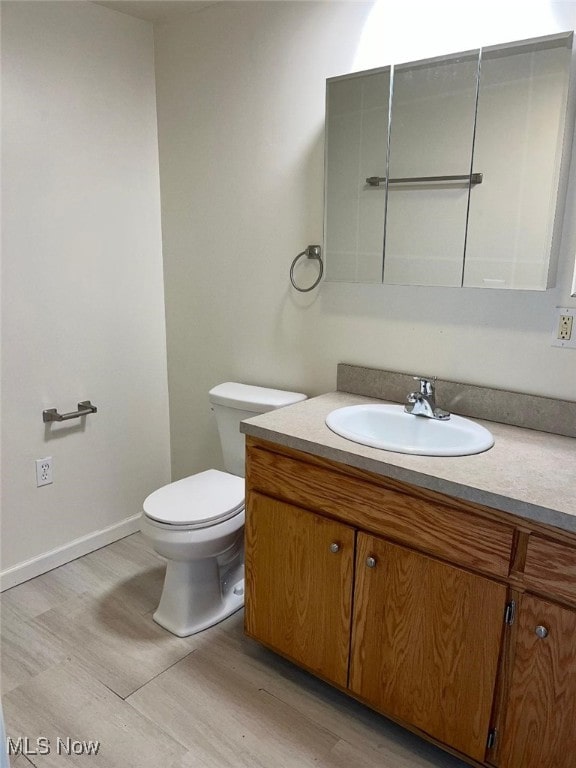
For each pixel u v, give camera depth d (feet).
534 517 4.04
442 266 5.85
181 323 8.84
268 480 5.72
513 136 5.22
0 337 6.99
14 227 6.92
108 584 7.72
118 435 8.68
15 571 7.62
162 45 8.04
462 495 4.36
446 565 4.62
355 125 6.15
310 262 7.10
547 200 5.15
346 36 6.28
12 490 7.43
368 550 5.05
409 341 6.48
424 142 5.72
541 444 5.30
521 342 5.73
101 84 7.59
